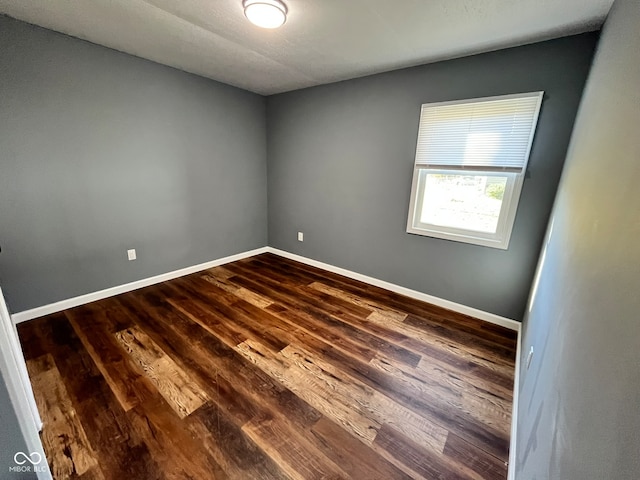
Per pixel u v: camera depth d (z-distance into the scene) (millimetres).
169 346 2070
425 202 2775
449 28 1862
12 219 2176
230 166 3650
